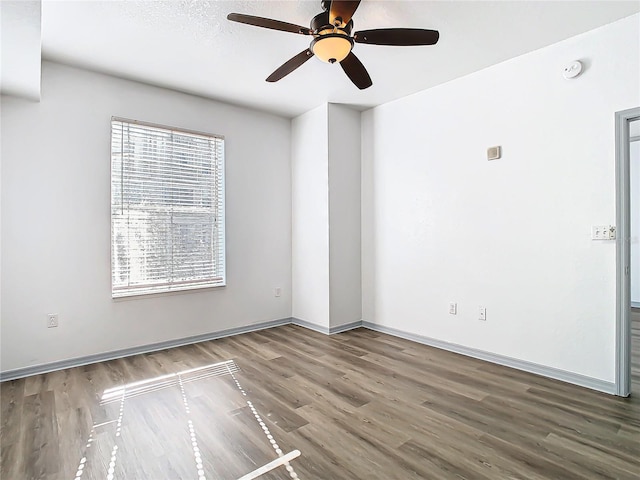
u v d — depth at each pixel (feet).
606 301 8.52
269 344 12.47
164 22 8.10
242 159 13.84
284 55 9.69
